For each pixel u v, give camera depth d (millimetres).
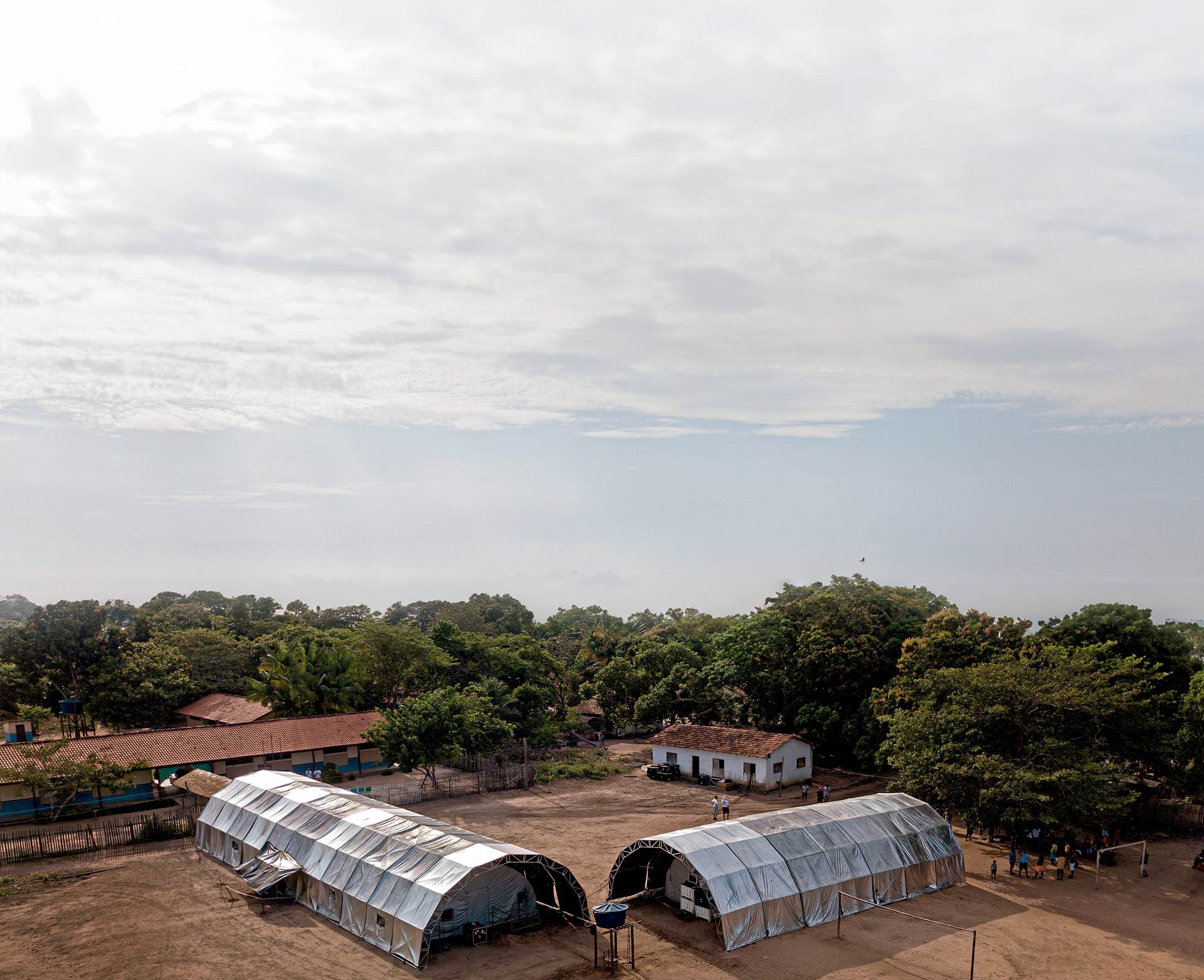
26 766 48281
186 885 38531
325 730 65188
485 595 164125
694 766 64250
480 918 32500
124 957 30234
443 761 57469
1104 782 40781
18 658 72250
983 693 43750
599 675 84812
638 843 35125
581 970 29141
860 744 61188
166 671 78812
